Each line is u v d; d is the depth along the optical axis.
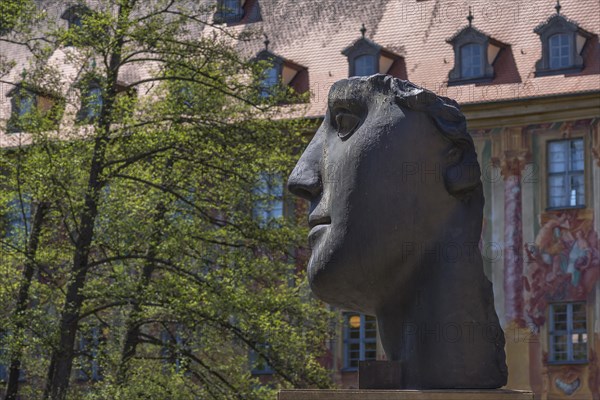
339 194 7.43
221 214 31.31
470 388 7.18
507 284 43.34
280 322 28.88
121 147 29.41
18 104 29.36
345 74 47.72
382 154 7.30
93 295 28.22
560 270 42.84
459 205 7.35
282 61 47.59
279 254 30.38
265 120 29.81
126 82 48.22
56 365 28.22
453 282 7.25
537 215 43.28
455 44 45.41
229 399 28.84
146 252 29.42
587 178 42.84
